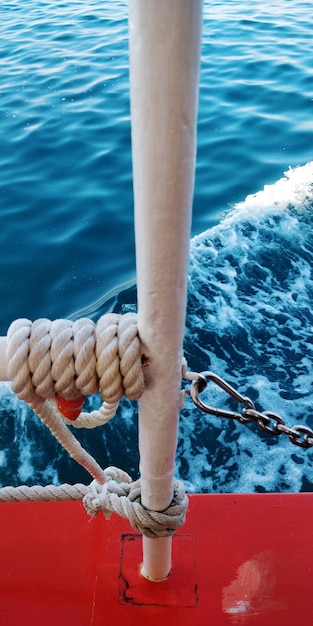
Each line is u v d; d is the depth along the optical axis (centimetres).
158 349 108
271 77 1087
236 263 652
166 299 100
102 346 104
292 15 1398
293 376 528
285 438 487
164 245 94
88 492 164
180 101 80
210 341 561
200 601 177
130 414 498
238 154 869
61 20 1434
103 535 195
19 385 105
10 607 177
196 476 463
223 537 194
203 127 943
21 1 1620
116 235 717
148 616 174
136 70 79
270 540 194
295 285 620
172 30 75
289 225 707
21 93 1058
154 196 89
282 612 175
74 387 105
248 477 461
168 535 150
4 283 650
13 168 852
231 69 1125
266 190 784
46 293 636
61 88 1070
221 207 755
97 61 1173
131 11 76
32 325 106
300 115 964
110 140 905
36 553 191
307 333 566
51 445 480
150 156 85
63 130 936
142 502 147
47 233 723
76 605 177
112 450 475
